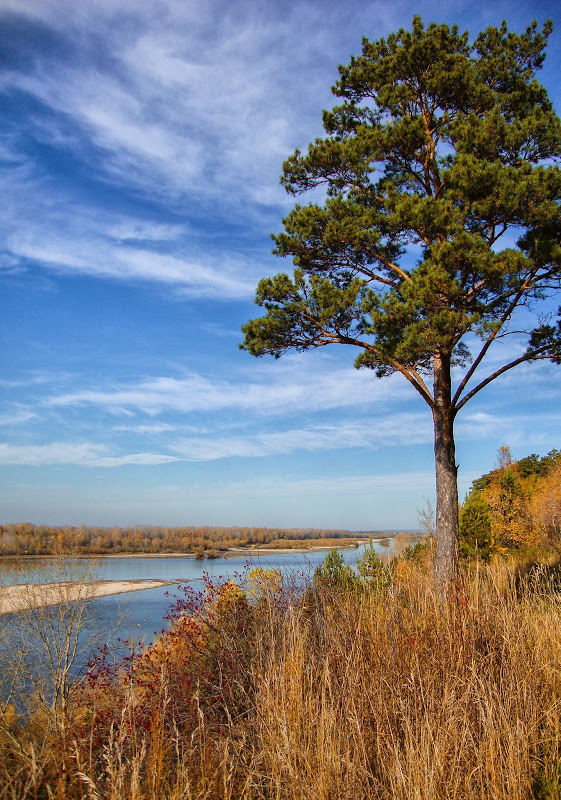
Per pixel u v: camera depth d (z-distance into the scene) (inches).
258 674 159.9
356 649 152.6
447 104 379.9
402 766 119.9
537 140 341.4
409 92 374.9
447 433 363.6
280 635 179.5
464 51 386.3
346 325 371.6
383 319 323.9
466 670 145.6
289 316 376.8
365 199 390.6
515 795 114.0
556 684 158.4
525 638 164.6
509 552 639.1
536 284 332.2
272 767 127.3
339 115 403.5
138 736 150.3
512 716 137.4
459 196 323.9
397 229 351.9
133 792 108.5
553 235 321.7
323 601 187.3
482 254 293.6
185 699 171.9
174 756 140.8
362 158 367.9
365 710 136.6
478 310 314.8
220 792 118.6
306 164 386.9
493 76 382.3
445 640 153.9
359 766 120.3
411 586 190.7
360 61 394.3
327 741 124.8
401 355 317.4
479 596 172.9
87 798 115.3
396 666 145.8
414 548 539.8
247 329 390.6
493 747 122.6
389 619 159.6
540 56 381.4
